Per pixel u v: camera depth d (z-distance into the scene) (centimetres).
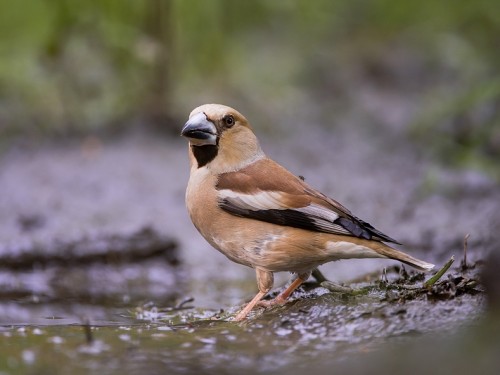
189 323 870
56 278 1209
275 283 1171
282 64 2039
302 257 889
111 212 1452
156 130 1752
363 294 864
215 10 1864
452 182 1521
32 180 1558
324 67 2150
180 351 746
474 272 898
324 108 2000
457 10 2153
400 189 1571
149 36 1741
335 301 845
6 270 1220
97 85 1758
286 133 1850
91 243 1261
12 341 780
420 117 1864
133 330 823
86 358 730
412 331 748
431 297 816
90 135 1734
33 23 1738
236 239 916
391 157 1750
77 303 1080
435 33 2219
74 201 1483
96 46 1741
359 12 2325
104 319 968
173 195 1517
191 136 934
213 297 1108
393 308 800
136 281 1209
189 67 1836
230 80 1897
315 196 904
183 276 1232
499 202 1437
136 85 1770
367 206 1495
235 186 919
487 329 727
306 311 829
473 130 1731
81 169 1599
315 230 882
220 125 942
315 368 695
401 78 2191
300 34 2141
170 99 1775
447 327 746
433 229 1328
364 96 2089
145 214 1452
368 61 2222
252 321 835
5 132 1722
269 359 720
